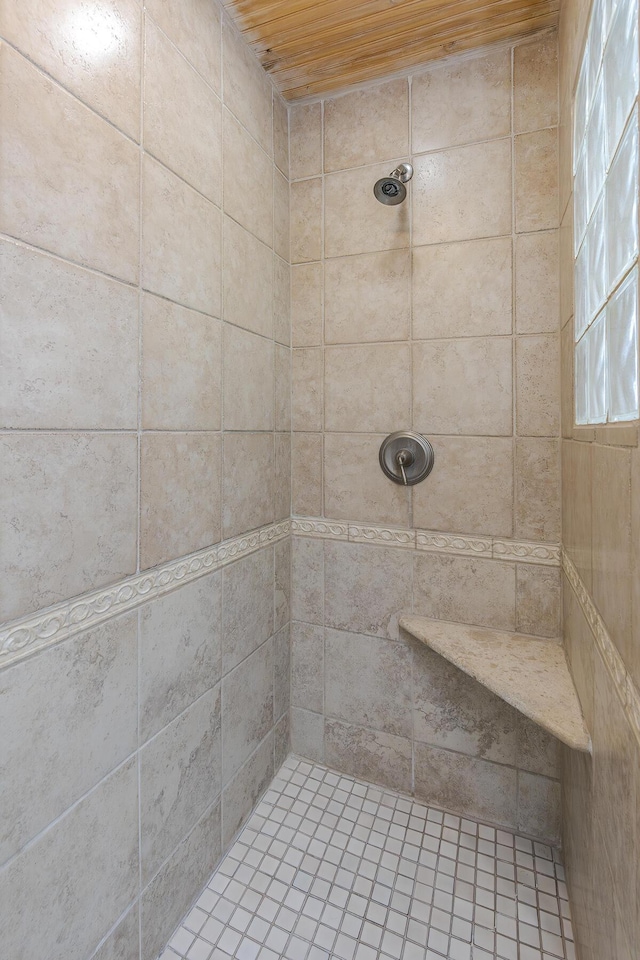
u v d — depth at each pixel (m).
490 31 1.16
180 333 0.96
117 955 0.84
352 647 1.44
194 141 1.00
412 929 1.00
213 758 1.12
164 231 0.91
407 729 1.38
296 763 1.50
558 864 1.17
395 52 1.23
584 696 0.89
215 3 1.07
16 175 0.62
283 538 1.45
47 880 0.70
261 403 1.30
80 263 0.73
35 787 0.68
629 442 0.57
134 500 0.85
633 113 0.55
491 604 1.28
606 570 0.70
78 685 0.75
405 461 1.31
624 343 0.60
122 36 0.80
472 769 1.31
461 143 1.26
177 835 1.00
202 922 1.01
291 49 1.22
